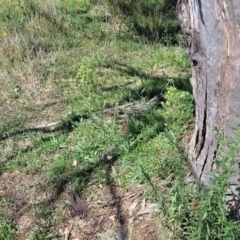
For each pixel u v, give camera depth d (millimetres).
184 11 2674
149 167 3176
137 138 3443
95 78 3994
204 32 2521
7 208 3164
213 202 2365
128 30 5398
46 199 3184
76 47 5156
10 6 6055
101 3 5906
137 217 2934
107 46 5113
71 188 3225
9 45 4934
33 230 2979
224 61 2465
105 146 3463
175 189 2646
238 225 2469
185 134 3430
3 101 4320
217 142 2607
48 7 5656
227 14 2375
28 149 3652
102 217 2994
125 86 4297
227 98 2514
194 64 2703
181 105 3553
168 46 5004
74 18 5695
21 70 4723
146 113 3729
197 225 2402
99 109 3900
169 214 2648
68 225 2984
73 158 3467
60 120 3926
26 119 4031
